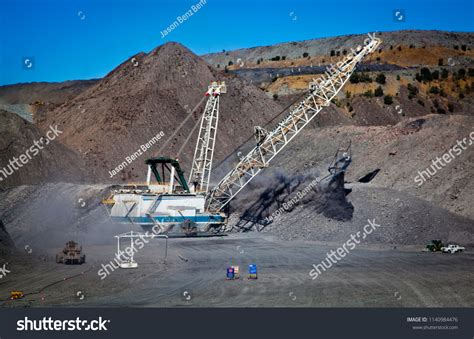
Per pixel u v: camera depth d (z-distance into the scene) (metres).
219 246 75.94
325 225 81.44
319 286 50.75
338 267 60.03
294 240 80.94
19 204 95.81
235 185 92.81
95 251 71.25
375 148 109.56
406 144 105.81
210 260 64.88
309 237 80.69
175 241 80.31
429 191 93.31
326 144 113.38
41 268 58.56
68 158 126.56
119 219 84.38
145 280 53.22
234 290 49.09
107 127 137.12
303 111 89.31
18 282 52.03
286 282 52.38
